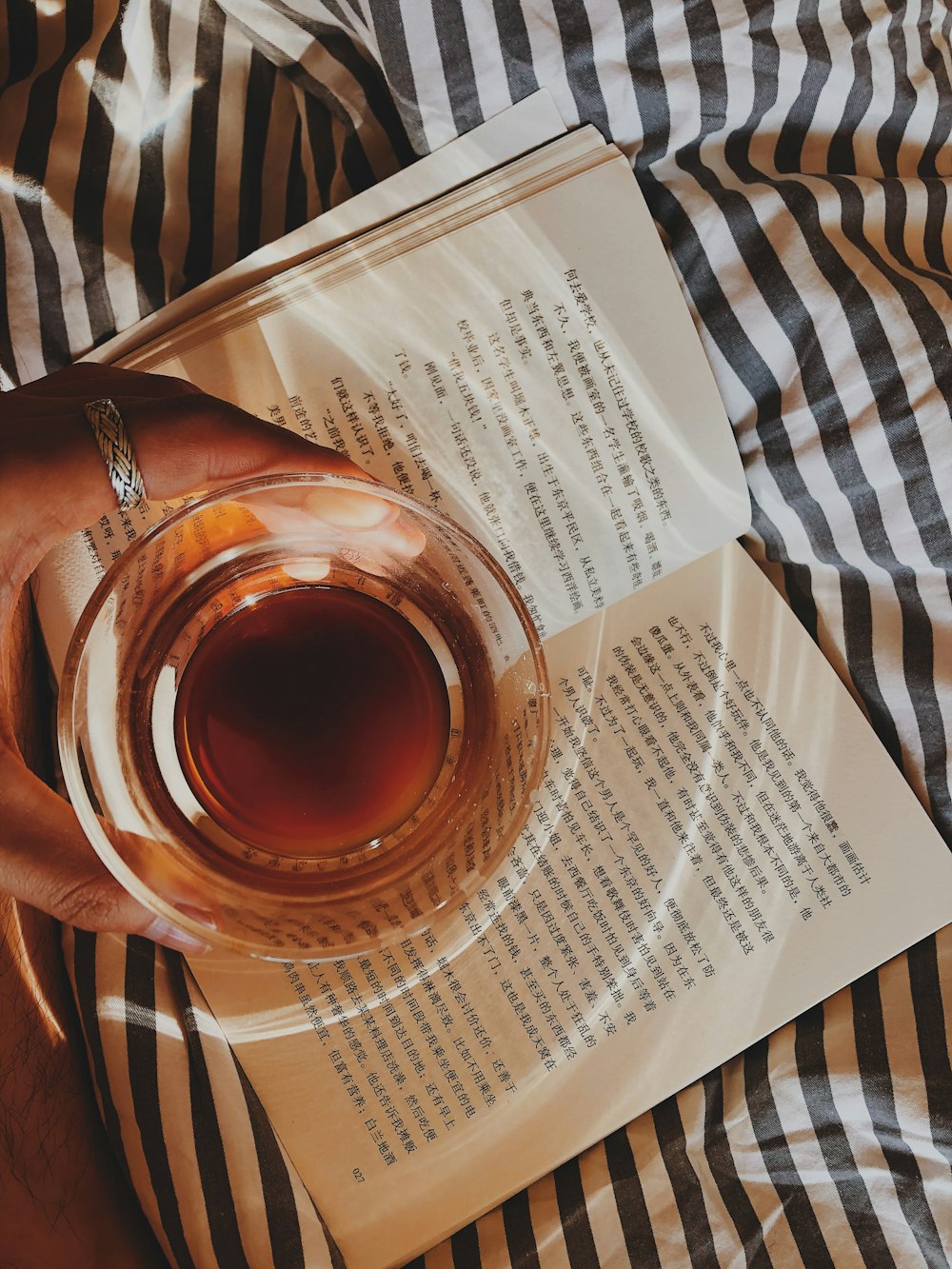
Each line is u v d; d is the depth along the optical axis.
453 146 0.42
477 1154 0.41
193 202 0.44
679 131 0.43
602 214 0.42
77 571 0.42
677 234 0.43
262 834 0.39
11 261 0.42
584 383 0.43
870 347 0.42
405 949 0.42
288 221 0.45
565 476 0.43
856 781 0.43
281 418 0.42
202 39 0.43
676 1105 0.42
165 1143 0.40
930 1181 0.41
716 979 0.42
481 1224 0.41
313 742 0.40
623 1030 0.42
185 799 0.39
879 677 0.43
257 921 0.37
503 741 0.39
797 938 0.42
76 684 0.35
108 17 0.42
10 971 0.40
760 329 0.42
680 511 0.43
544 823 0.43
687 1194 0.41
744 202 0.42
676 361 0.43
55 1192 0.39
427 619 0.41
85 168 0.42
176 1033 0.41
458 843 0.39
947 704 0.43
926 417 0.42
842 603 0.44
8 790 0.38
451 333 0.42
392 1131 0.41
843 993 0.42
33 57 0.43
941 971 0.42
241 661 0.41
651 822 0.43
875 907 0.42
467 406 0.42
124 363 0.42
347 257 0.42
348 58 0.43
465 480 0.43
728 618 0.44
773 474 0.43
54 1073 0.41
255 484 0.36
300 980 0.42
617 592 0.43
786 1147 0.41
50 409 0.38
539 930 0.42
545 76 0.41
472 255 0.42
